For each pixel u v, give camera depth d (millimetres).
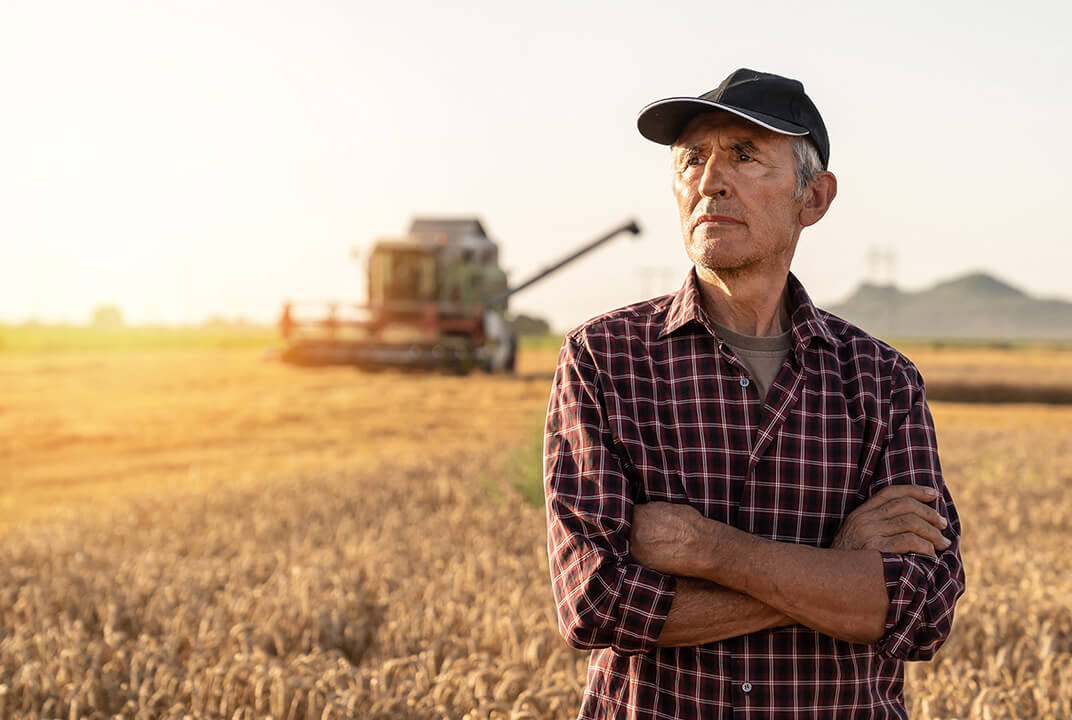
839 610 2057
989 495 10883
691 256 2277
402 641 5109
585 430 2217
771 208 2201
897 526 2150
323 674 4438
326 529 8711
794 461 2191
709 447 2197
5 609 6211
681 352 2244
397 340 27953
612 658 2213
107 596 6125
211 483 11633
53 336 78250
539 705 4094
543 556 7426
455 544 8086
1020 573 6938
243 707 4336
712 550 2074
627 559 2125
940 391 34656
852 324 2396
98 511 9898
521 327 53375
